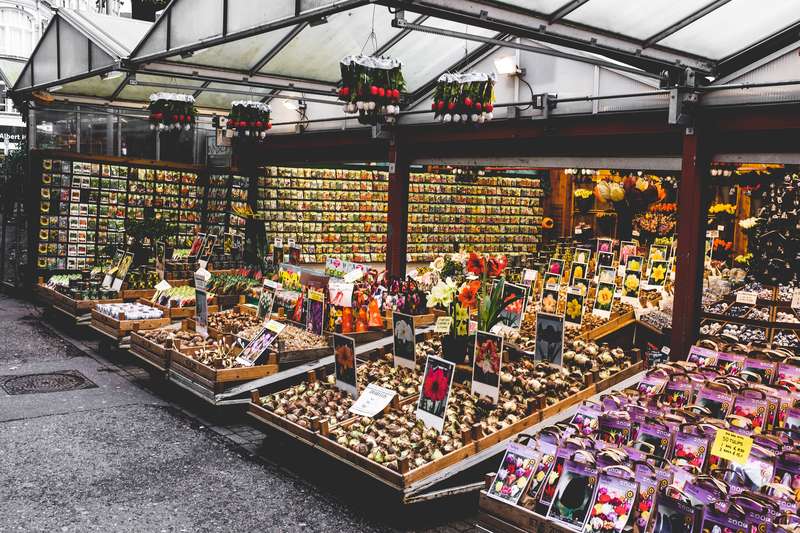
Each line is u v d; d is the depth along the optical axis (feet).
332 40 32.86
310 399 21.03
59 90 45.39
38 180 44.14
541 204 63.21
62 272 45.14
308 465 20.12
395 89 24.06
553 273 29.76
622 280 36.29
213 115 47.55
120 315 31.04
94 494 17.87
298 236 52.37
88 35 35.50
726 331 28.40
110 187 46.60
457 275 28.40
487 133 32.73
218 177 50.16
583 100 27.99
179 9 28.12
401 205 37.68
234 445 21.93
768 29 23.18
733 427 14.67
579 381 21.16
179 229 49.57
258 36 31.96
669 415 15.38
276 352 24.70
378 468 16.76
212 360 24.66
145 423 23.58
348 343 20.94
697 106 24.73
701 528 11.66
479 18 18.93
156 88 45.42
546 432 14.80
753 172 39.19
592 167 30.12
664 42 23.15
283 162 48.44
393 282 31.55
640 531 12.31
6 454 20.20
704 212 25.35
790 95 22.57
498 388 19.20
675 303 25.52
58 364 30.78
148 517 16.74
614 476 12.92
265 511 17.31
